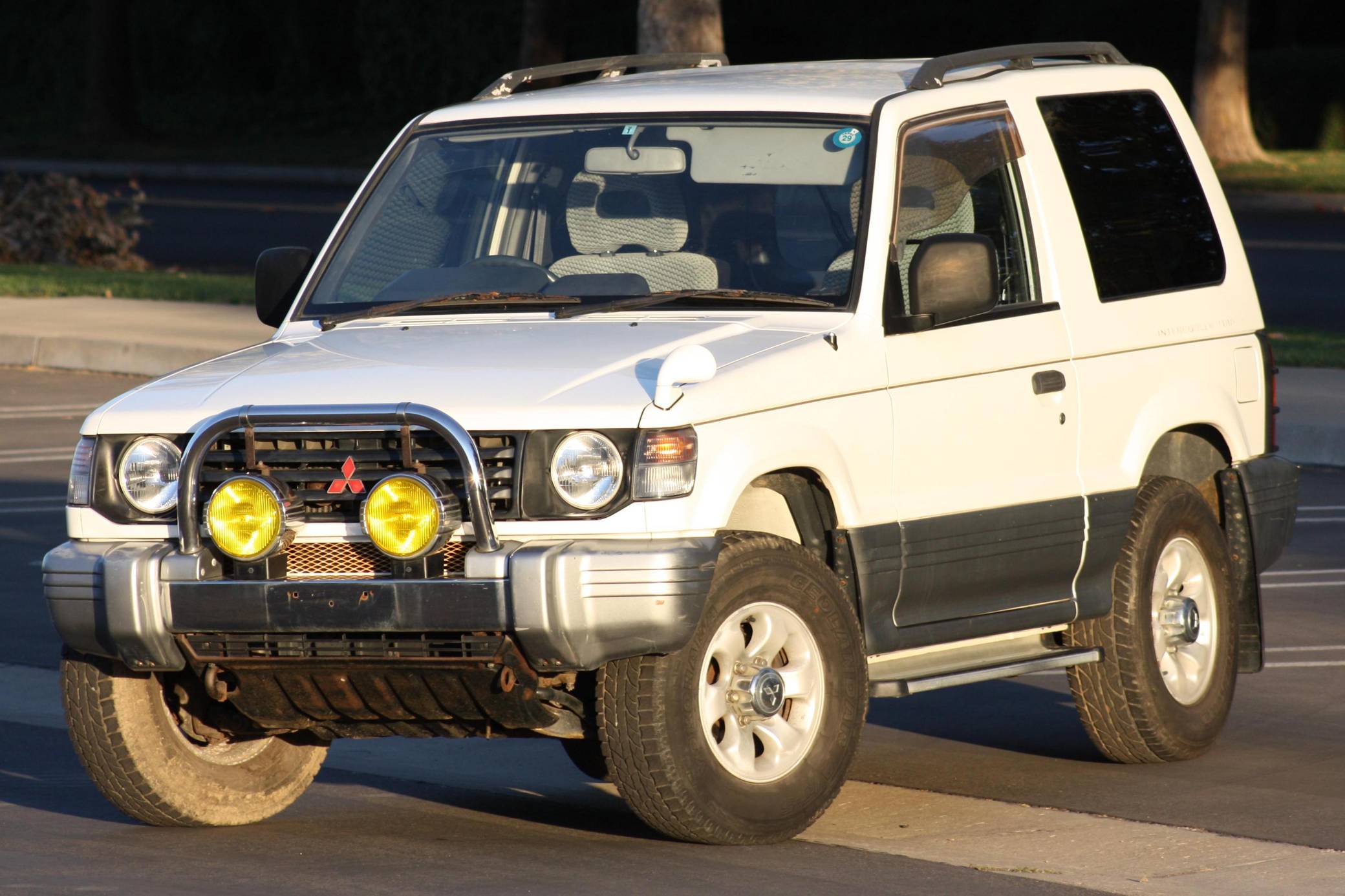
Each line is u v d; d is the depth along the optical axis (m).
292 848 20.97
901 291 22.23
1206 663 25.30
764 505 21.44
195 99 192.38
